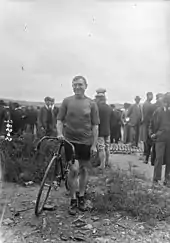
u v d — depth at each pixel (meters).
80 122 2.92
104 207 2.93
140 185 3.66
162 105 4.17
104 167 4.48
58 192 3.38
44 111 4.10
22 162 3.77
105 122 4.66
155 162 4.15
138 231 2.56
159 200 3.22
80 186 3.03
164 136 4.09
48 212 2.88
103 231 2.54
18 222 2.63
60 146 2.98
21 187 3.47
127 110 5.81
